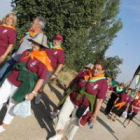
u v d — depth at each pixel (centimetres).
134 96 627
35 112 395
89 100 290
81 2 577
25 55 272
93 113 292
